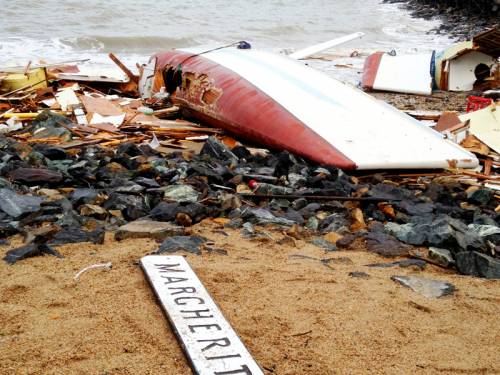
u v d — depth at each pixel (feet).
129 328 12.49
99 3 110.93
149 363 11.24
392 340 12.65
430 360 11.93
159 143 34.24
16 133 34.91
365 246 18.80
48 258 16.17
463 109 50.65
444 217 20.81
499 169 32.04
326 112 33.68
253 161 30.71
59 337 12.04
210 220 20.52
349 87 37.96
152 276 14.57
